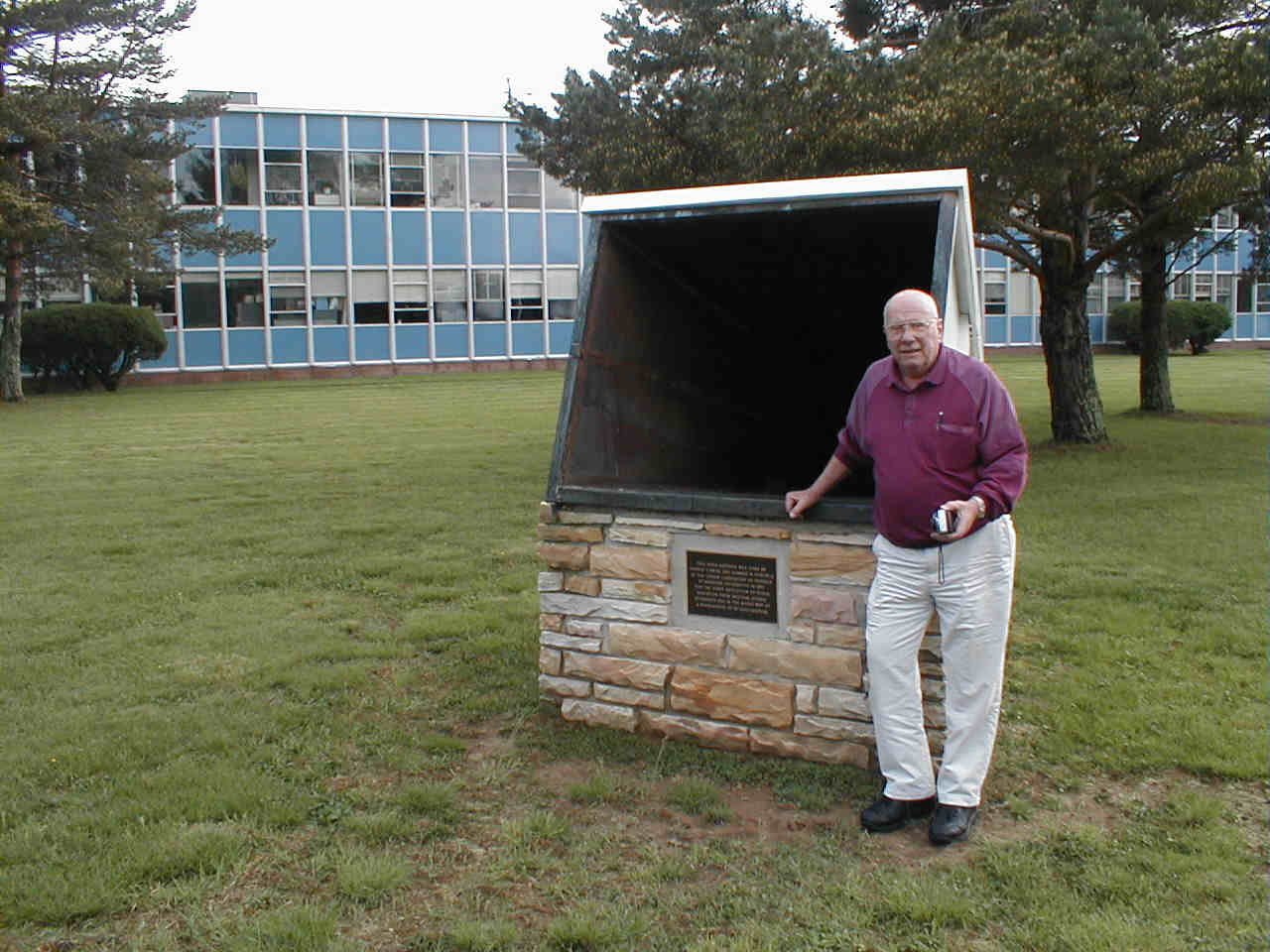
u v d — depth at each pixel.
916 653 3.93
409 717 5.07
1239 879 3.55
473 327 38.06
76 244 26.52
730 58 12.29
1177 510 10.09
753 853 3.79
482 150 37.53
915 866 3.69
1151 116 10.95
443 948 3.22
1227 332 48.12
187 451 15.77
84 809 4.06
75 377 30.09
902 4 15.27
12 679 5.58
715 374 6.21
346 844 3.83
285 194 35.53
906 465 3.75
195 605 7.12
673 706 4.68
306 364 36.22
